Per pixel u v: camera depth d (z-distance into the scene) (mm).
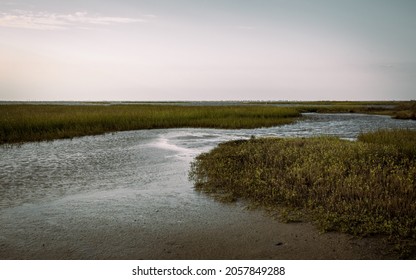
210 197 6723
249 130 21875
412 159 9297
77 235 4906
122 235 4910
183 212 5867
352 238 4793
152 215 5719
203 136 17938
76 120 20703
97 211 5922
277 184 7051
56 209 6035
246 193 6785
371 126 24766
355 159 8984
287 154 9938
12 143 14578
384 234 4906
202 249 4488
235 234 4953
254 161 9688
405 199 5957
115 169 9391
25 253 4367
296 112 37844
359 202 5898
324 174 7715
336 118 34375
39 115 22016
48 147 13523
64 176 8586
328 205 5801
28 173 8914
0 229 5125
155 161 10547
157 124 23359
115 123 21984
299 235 4906
